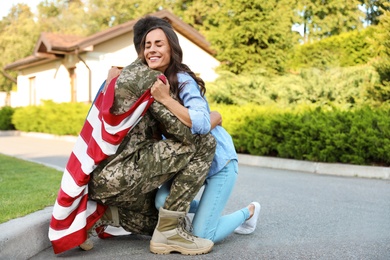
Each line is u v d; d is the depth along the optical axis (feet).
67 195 9.70
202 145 10.05
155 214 11.00
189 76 10.32
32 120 59.41
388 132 24.57
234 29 49.70
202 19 106.32
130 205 10.34
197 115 9.65
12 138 54.19
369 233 12.94
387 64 31.83
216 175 10.69
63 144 44.57
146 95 9.58
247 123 31.40
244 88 42.55
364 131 25.40
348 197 18.53
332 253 11.00
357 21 113.80
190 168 10.07
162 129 10.36
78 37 66.18
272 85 42.06
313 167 26.50
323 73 40.47
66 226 9.97
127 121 9.54
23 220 11.21
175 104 9.62
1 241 9.64
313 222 14.26
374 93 32.78
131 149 9.87
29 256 10.52
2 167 23.71
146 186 9.96
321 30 113.29
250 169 27.66
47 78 70.69
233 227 11.48
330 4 111.96
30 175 20.43
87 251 10.91
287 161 28.07
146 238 12.01
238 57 50.34
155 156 9.86
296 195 18.97
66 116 51.62
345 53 65.00
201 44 65.21
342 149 25.71
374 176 24.13
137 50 10.49
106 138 9.47
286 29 50.96
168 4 112.47
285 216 15.08
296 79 40.63
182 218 10.44
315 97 38.83
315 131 26.78
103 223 10.57
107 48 60.39
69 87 65.05
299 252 11.05
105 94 9.56
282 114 30.37
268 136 29.35
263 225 13.83
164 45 10.12
